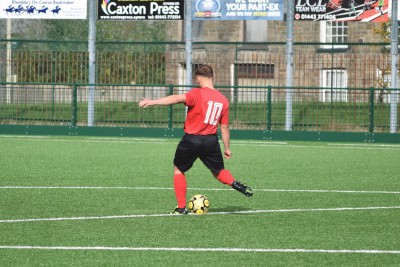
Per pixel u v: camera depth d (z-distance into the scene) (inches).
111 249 1099.3
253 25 4746.6
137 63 4082.2
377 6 3513.8
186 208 1483.8
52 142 3097.9
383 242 1170.6
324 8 3526.1
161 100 1333.7
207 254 1073.5
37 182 1871.3
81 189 1755.7
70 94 3553.2
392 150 2950.3
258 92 3708.2
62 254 1064.8
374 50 4286.4
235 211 1457.9
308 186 1859.0
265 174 2111.2
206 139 1365.7
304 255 1074.7
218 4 3553.2
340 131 3378.4
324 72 4328.3
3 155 2534.5
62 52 4045.3
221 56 4530.0
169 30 4485.7
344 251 1103.6
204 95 1360.7
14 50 3828.7
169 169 2194.9
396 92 3380.9
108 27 4227.4
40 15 3651.6
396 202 1599.4
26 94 3548.2
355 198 1657.2
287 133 3388.3
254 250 1101.7
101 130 3457.2
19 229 1249.4
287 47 3521.2
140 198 1622.8
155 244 1136.8
